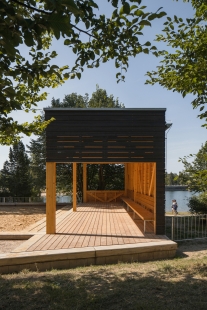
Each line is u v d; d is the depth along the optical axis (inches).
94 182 889.5
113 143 332.2
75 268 230.7
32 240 291.7
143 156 330.0
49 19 67.5
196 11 145.4
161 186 325.7
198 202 493.4
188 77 150.1
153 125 332.2
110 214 490.0
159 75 166.4
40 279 183.8
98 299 141.4
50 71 107.3
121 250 254.8
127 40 112.9
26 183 1188.5
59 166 916.0
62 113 334.3
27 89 165.5
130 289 156.2
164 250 270.1
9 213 586.9
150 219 327.0
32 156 1201.4
